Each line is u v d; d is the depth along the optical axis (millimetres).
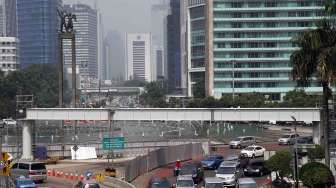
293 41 125000
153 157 199125
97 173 187000
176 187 134500
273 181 147500
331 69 117312
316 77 121125
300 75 122625
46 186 168125
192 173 160125
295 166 131875
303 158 164875
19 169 180000
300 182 140500
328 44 120625
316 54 121125
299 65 122125
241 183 128125
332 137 181000
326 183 118812
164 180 137750
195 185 146375
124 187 157250
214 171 187625
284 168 142250
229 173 150500
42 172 180125
